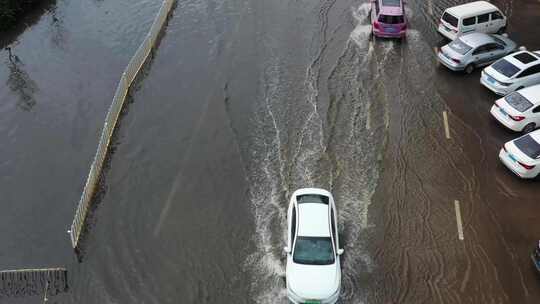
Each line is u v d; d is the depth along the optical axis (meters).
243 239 15.75
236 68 23.47
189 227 16.20
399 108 20.88
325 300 13.41
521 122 18.88
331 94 21.69
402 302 13.98
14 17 28.06
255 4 28.70
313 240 14.34
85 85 23.08
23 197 17.61
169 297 14.26
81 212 16.17
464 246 15.43
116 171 18.33
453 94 21.61
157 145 19.36
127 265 15.12
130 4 29.72
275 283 14.52
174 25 27.03
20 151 19.62
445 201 16.88
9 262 15.33
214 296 14.26
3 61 25.22
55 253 15.59
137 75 23.16
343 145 19.11
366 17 27.09
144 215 16.66
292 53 24.36
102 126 20.70
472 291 14.23
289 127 20.00
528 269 14.79
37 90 22.95
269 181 17.67
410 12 27.58
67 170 18.72
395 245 15.52
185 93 22.00
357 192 17.23
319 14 27.52
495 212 16.47
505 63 20.95
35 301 14.27
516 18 26.61
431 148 18.94
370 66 23.33
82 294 14.39
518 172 17.25
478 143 19.12
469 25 23.84
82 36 26.75
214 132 19.86
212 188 17.52
